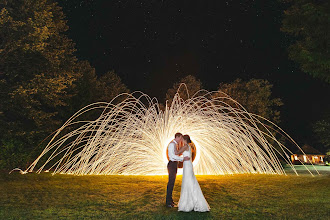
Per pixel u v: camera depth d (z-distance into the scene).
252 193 9.72
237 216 6.91
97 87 30.56
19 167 16.92
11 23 17.94
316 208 7.64
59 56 22.75
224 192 9.87
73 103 23.56
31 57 18.86
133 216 6.85
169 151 7.84
